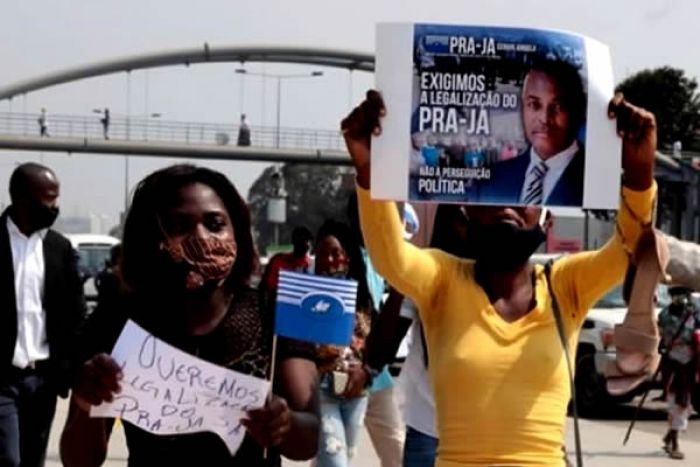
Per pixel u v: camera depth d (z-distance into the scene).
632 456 12.45
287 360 3.38
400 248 3.78
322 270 6.89
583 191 3.72
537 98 3.71
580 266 3.83
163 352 3.25
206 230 3.30
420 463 5.39
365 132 3.69
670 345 12.38
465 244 4.47
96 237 30.34
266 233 105.94
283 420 3.23
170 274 3.29
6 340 6.90
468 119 3.70
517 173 3.71
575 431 3.89
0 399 6.84
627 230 3.72
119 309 3.37
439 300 3.85
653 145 3.68
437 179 3.70
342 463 6.70
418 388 5.39
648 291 3.67
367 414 7.21
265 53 71.50
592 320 15.57
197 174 3.36
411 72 3.68
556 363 3.74
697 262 4.03
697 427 15.36
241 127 73.56
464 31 3.68
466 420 3.71
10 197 7.01
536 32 3.70
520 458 3.68
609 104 3.72
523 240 3.73
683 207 43.56
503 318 3.77
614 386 3.71
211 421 3.26
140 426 3.25
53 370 7.05
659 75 83.19
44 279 7.00
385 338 5.46
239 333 3.33
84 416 3.30
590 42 3.73
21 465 7.06
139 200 3.36
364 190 3.74
